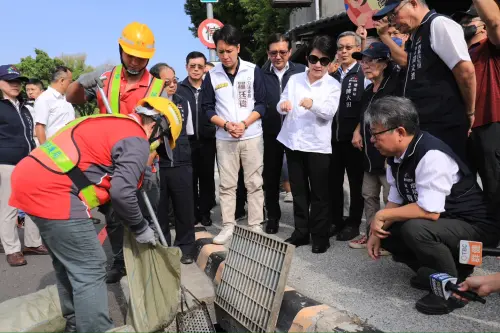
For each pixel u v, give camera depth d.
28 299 2.84
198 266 3.45
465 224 2.56
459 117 2.71
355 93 3.82
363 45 4.51
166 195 3.56
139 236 2.41
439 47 2.62
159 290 2.50
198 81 4.86
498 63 2.81
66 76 5.07
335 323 2.20
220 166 3.99
